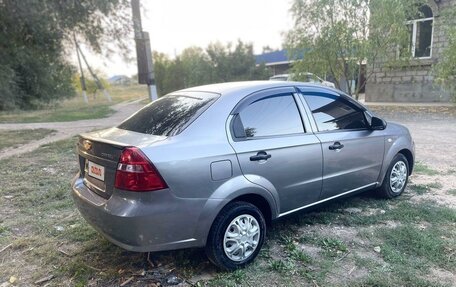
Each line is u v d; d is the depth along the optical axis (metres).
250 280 3.04
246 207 3.19
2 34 10.91
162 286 2.99
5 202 5.06
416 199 4.83
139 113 3.80
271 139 3.41
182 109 3.37
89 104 33.78
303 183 3.66
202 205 2.94
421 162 6.84
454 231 3.83
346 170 4.10
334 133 3.99
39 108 21.52
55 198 5.19
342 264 3.26
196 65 30.91
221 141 3.10
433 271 3.11
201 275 3.14
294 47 15.55
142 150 2.78
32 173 6.58
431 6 16.05
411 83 17.34
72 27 10.27
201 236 2.98
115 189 2.86
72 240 3.84
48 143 9.93
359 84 15.80
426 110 14.94
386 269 3.13
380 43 14.25
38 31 10.60
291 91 3.76
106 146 2.99
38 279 3.14
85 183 3.38
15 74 16.98
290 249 3.51
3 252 3.62
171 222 2.83
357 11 14.14
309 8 14.81
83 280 3.10
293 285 2.96
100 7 9.66
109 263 3.37
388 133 4.68
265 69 29.69
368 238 3.73
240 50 29.81
